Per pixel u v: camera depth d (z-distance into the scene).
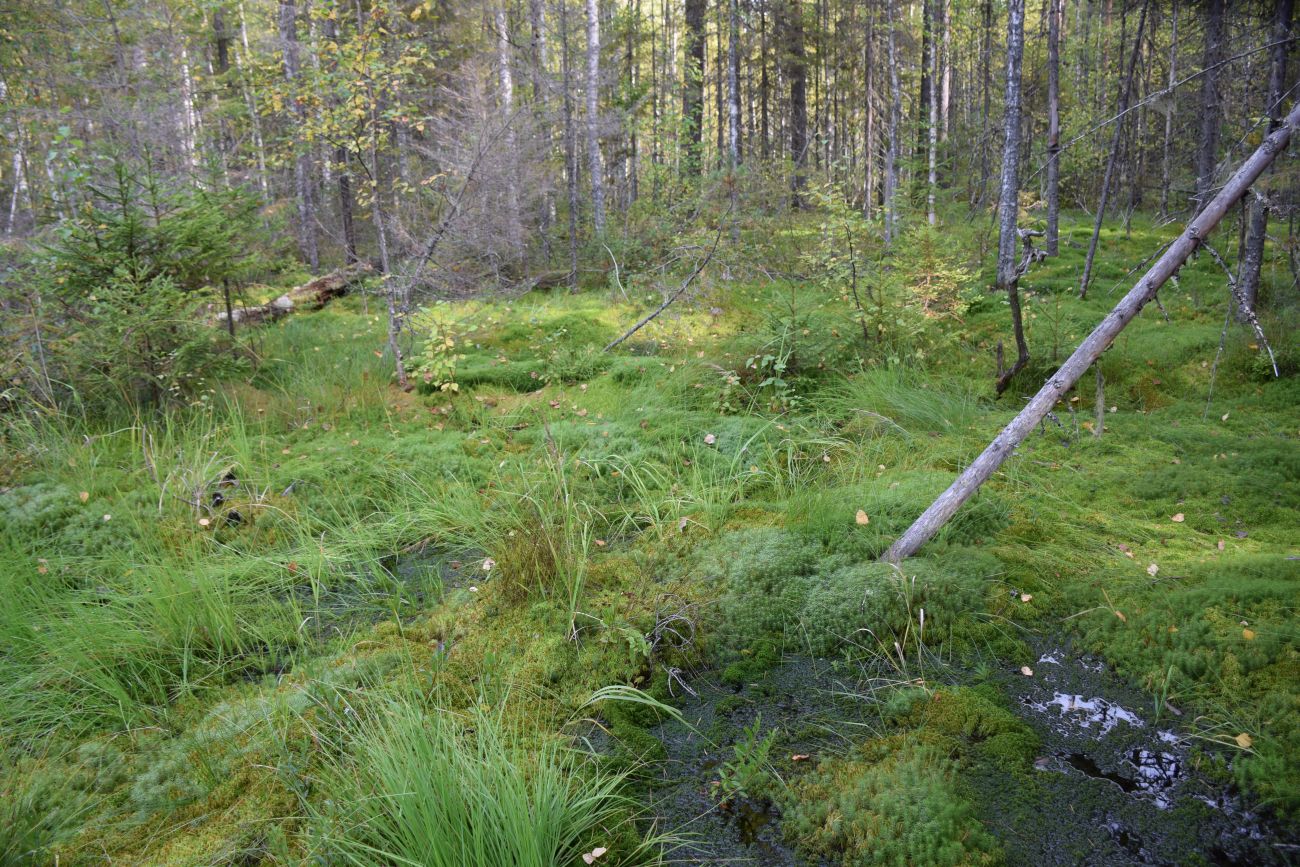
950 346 7.02
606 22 15.60
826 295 8.05
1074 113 15.75
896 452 5.14
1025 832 2.33
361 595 3.90
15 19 9.20
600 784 2.57
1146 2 9.04
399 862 2.13
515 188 9.53
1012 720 2.80
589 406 6.19
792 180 12.56
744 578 3.71
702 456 5.19
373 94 6.65
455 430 5.93
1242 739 2.60
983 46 18.03
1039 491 4.55
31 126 8.66
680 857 2.30
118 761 2.71
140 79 11.49
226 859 2.28
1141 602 3.39
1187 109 10.85
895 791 2.45
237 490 4.84
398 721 2.58
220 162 8.17
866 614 3.40
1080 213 16.08
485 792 2.20
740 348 6.91
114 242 5.71
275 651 3.42
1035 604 3.49
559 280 11.42
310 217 12.28
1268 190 6.00
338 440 5.69
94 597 3.76
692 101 16.38
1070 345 6.51
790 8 17.75
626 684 3.11
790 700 3.02
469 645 3.36
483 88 9.54
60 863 2.27
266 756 2.69
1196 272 9.23
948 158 15.97
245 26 17.56
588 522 4.24
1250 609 3.24
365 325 8.76
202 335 6.00
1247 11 8.84
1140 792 2.48
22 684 3.06
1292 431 5.23
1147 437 5.28
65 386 5.88
